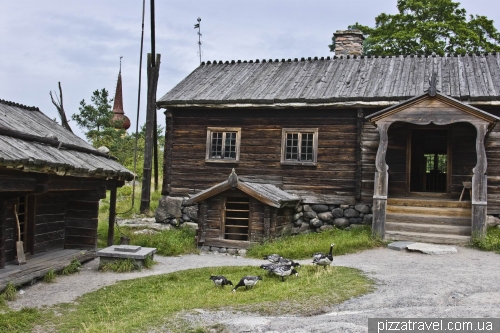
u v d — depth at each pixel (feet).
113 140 115.85
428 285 29.48
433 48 96.27
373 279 31.40
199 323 23.57
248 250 46.91
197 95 58.13
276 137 56.29
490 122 45.55
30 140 34.50
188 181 58.29
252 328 22.29
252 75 63.26
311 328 21.81
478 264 37.35
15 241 36.78
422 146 58.54
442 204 50.08
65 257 39.73
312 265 37.22
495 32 101.30
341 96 53.06
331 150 54.65
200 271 37.47
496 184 50.08
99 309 28.35
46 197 41.45
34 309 27.91
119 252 39.29
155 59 63.26
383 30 104.47
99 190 44.29
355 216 53.57
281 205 47.42
